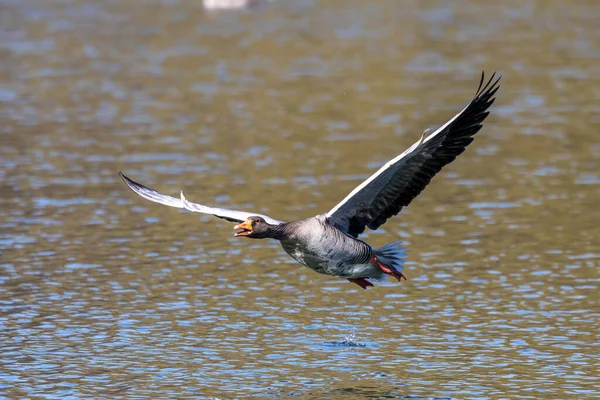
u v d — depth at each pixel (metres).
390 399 11.66
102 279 15.92
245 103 28.83
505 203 19.73
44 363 12.79
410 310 14.63
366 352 13.12
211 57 35.53
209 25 42.06
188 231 18.48
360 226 11.84
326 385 12.08
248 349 13.26
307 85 30.89
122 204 20.08
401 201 11.68
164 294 15.32
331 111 27.59
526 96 28.94
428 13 43.41
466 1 46.47
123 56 35.81
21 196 20.47
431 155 11.41
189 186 20.94
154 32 40.47
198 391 11.95
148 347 13.34
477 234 17.94
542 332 13.66
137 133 25.69
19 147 24.38
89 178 21.80
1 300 14.97
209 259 16.95
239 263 16.80
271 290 15.54
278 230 11.32
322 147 23.97
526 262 16.44
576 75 31.39
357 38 38.31
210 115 27.53
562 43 36.34
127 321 14.23
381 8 45.25
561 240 17.48
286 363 12.80
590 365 12.56
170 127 26.27
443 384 12.07
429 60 34.00
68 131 25.95
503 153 23.48
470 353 13.02
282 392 11.90
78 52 36.41
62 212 19.47
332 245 11.37
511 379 12.18
